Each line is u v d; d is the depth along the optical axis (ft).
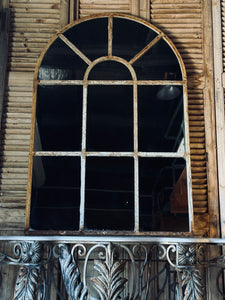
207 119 7.91
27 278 5.75
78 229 6.78
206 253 7.18
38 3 8.51
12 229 7.35
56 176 7.02
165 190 6.98
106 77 7.63
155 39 7.84
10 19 8.43
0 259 5.94
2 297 7.04
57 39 7.81
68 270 5.85
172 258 7.07
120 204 6.90
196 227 7.34
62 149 7.18
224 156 7.70
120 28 7.92
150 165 7.13
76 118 7.38
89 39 7.84
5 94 8.03
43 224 6.77
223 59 8.28
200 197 7.50
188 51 8.28
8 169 7.62
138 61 7.72
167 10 8.46
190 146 7.75
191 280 5.81
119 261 5.89
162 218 6.85
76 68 7.66
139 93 7.55
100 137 7.27
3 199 7.48
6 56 8.20
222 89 8.06
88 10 8.46
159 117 7.41
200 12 8.51
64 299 6.95
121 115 7.41
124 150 7.20
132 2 8.46
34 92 7.43
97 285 5.76
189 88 8.09
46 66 7.63
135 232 6.74
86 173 7.05
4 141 7.79
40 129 7.29
